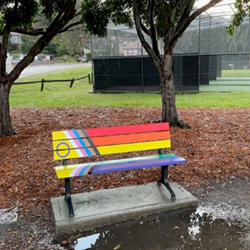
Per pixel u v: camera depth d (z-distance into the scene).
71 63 46.88
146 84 15.67
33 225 3.31
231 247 2.87
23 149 5.92
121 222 3.37
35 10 7.32
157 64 7.11
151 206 3.53
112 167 3.52
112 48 15.94
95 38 15.91
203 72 17.44
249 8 7.27
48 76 24.78
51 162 5.14
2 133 6.96
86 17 7.77
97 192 3.95
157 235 3.10
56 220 3.24
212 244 2.92
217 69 22.11
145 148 3.92
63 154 3.56
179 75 14.87
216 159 5.03
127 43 15.95
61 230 3.18
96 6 7.86
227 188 4.11
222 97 12.78
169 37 7.00
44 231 3.20
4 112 6.94
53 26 6.88
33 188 4.18
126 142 3.83
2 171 4.79
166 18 6.95
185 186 4.17
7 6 6.93
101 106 11.48
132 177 4.42
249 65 24.73
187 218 3.41
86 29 8.14
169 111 7.17
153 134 3.96
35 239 3.06
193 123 7.65
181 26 6.71
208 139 6.14
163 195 3.81
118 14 8.21
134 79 15.80
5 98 6.92
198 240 2.99
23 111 10.73
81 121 8.61
